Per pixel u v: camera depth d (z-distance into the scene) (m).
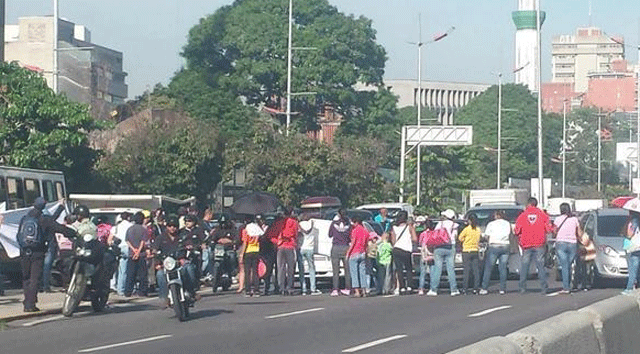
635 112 153.50
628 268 24.22
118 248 23.86
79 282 20.30
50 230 20.30
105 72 88.69
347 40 70.69
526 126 103.00
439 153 71.06
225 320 19.52
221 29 70.94
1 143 40.16
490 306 22.06
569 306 21.91
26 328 18.28
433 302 23.28
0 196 28.50
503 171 101.06
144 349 15.22
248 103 70.94
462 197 66.75
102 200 37.28
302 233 26.12
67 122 40.69
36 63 90.38
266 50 69.56
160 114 54.44
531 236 25.28
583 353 9.30
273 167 52.22
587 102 181.88
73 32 97.75
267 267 25.98
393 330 17.66
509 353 7.32
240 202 31.48
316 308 21.92
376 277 26.22
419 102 64.31
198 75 67.44
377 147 59.78
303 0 70.81
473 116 104.88
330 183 54.50
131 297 24.75
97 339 16.58
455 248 26.61
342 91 69.75
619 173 126.12
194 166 48.56
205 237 26.62
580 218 30.34
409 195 60.41
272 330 17.77
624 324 11.08
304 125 70.88
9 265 25.67
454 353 7.00
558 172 111.31
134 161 47.78
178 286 19.28
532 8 157.25
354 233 25.16
